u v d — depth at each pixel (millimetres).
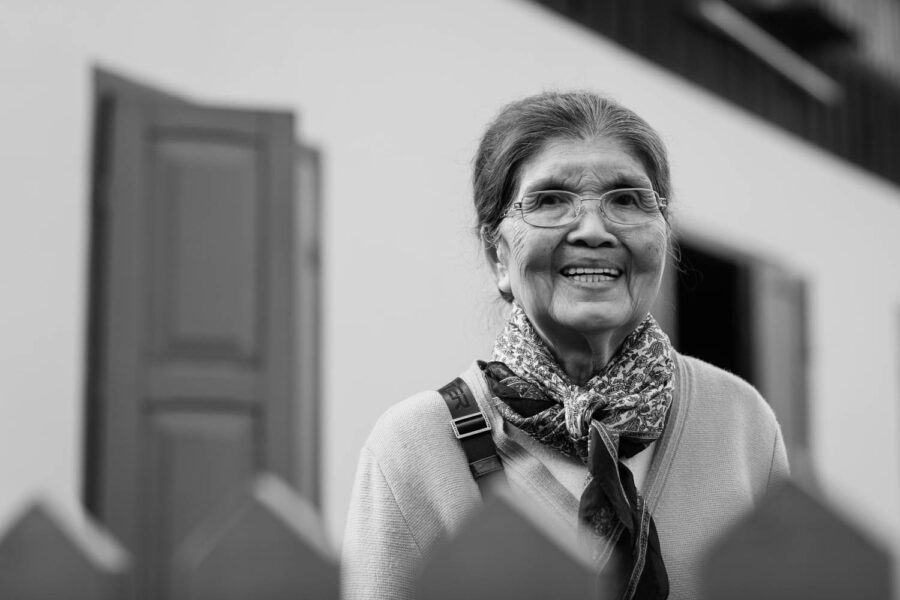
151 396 4727
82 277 4703
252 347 4859
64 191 4684
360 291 5473
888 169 9172
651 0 7105
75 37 4738
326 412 5285
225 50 5164
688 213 7191
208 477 4746
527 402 2172
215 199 4871
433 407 2256
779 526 1438
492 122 2344
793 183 8141
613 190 2170
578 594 1455
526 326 2252
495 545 1468
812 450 7953
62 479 4582
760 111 7898
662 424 2199
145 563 4637
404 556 2182
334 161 5449
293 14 5355
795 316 7914
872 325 8820
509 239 2215
